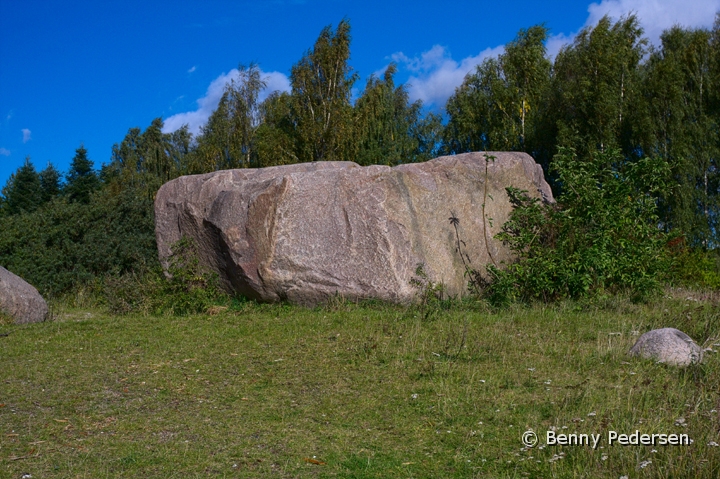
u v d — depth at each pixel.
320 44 31.34
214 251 12.64
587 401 5.86
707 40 27.73
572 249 11.09
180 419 5.86
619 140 26.08
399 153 39.06
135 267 16.86
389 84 40.53
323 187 11.50
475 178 12.21
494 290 11.32
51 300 14.81
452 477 4.59
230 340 8.95
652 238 11.49
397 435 5.41
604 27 26.42
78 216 17.42
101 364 7.79
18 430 5.61
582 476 4.38
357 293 10.98
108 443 5.29
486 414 5.76
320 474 4.66
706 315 9.20
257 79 34.12
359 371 7.24
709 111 27.03
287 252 11.30
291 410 6.05
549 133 27.86
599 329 8.98
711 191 26.73
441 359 7.55
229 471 4.72
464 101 34.59
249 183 12.30
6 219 17.59
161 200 14.06
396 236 11.05
